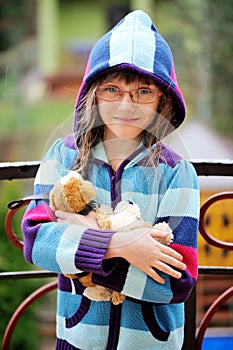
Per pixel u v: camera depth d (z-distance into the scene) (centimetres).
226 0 661
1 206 358
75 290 154
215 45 672
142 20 160
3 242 353
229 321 440
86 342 153
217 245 187
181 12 699
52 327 427
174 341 155
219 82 680
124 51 151
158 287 145
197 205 154
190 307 181
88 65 159
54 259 146
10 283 350
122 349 151
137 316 150
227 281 461
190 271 150
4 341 201
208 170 181
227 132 678
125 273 144
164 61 154
